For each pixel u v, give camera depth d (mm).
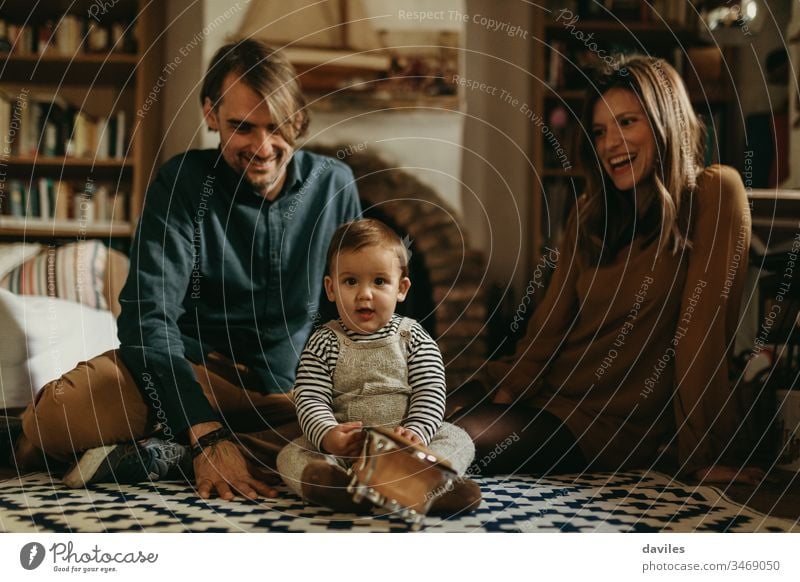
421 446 924
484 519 970
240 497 1052
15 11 2812
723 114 2695
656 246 1340
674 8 2762
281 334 1416
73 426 1131
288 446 1051
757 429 1500
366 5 3080
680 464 1261
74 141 2762
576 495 1105
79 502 1018
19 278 2066
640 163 1367
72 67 2836
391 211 3076
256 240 1438
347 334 1131
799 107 2453
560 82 2836
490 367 1457
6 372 1487
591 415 1309
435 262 3057
